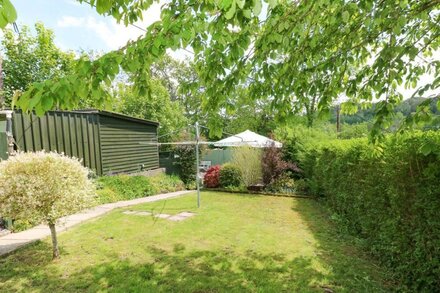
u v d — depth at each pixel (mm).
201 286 2982
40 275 3217
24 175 3377
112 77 1767
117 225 5246
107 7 1960
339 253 3922
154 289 2920
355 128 8562
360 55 3494
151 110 16375
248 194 9359
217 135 3199
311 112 6312
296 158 10617
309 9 2236
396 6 2480
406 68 3186
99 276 3203
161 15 2203
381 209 3584
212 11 1874
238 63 2717
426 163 2637
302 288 2926
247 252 3961
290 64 2869
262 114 17531
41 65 12367
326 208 6867
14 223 4809
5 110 5637
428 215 2625
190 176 12000
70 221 5414
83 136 7863
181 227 5160
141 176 9453
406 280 2938
